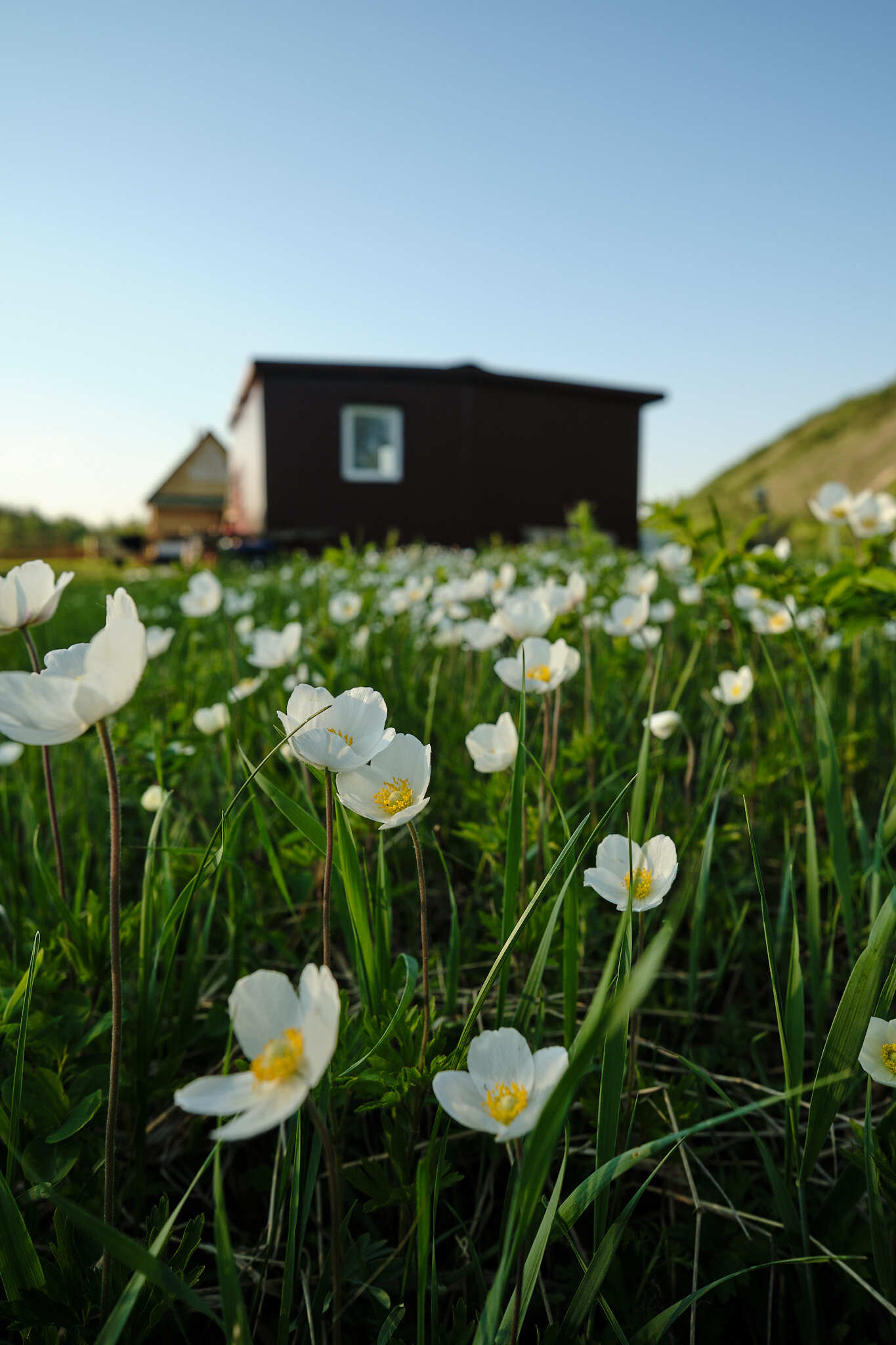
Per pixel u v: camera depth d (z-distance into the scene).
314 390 18.64
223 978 1.72
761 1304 1.15
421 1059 1.06
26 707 0.78
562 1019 1.49
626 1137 1.18
